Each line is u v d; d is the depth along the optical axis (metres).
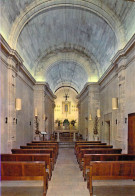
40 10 10.11
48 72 17.89
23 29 10.52
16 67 10.00
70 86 27.97
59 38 14.65
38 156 6.67
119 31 9.62
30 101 14.54
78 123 26.64
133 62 8.09
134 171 5.22
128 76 8.78
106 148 9.19
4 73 8.31
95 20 11.01
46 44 14.95
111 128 12.14
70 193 5.43
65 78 24.86
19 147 10.72
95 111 16.44
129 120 8.41
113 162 5.14
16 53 9.06
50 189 5.77
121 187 5.79
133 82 8.07
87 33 13.05
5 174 5.20
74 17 11.70
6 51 8.30
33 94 15.90
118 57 9.47
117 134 10.18
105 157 6.70
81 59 16.64
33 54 14.47
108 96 13.19
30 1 9.43
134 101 7.92
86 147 9.73
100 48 13.66
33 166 5.14
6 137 8.45
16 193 5.37
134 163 5.18
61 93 29.31
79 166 8.77
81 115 23.23
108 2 9.32
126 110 9.02
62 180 6.75
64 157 11.73
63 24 12.63
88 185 5.72
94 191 5.47
